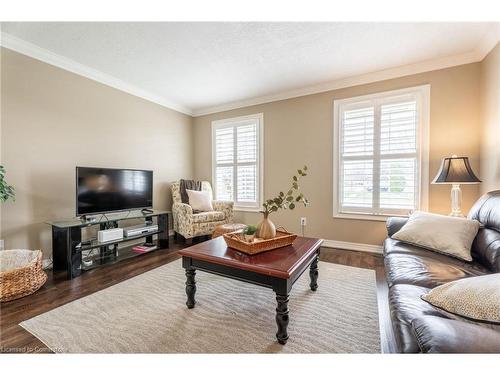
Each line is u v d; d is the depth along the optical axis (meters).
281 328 1.44
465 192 2.76
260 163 4.08
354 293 2.06
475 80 2.67
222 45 2.51
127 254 3.09
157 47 2.54
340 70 3.08
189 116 4.69
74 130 2.93
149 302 1.93
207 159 4.68
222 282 2.31
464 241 1.73
